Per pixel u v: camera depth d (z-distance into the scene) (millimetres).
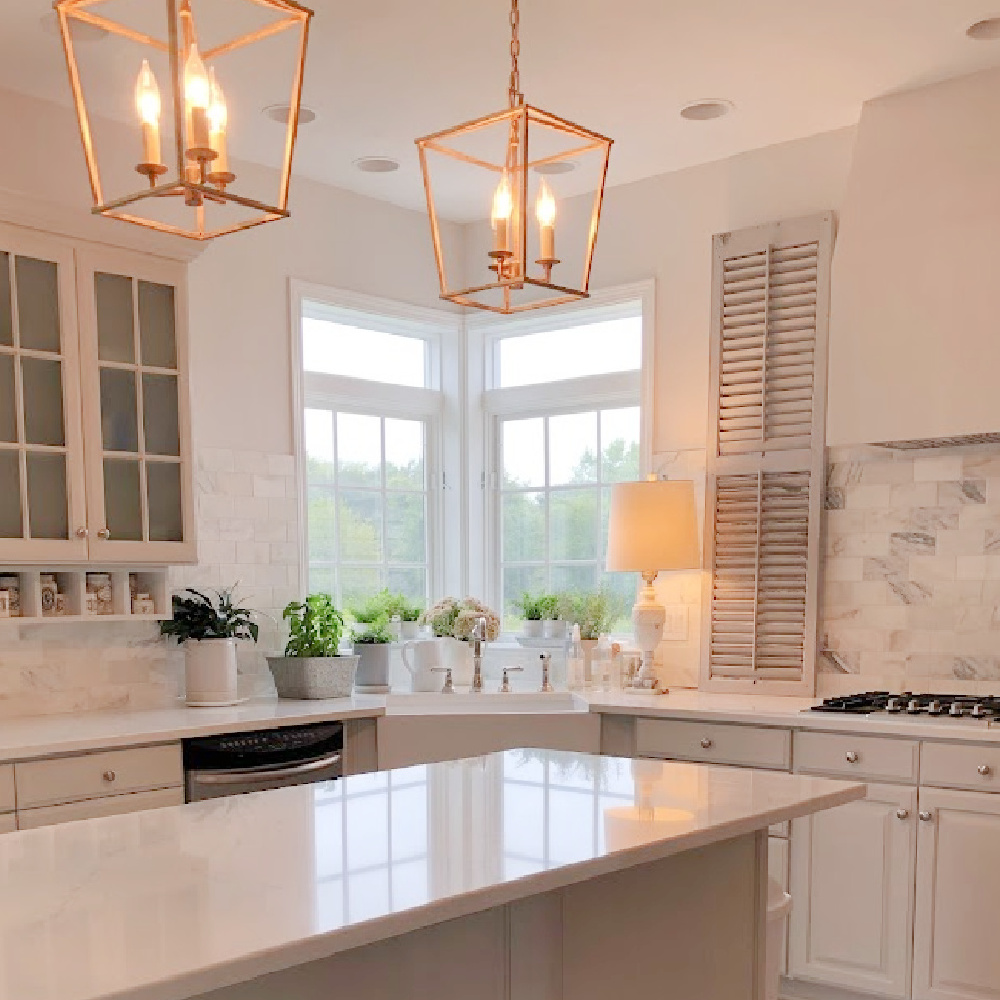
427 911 1385
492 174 4410
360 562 4762
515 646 4723
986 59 3357
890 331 3428
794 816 1971
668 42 3256
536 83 3543
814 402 3893
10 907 1390
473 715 3768
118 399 3496
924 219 3414
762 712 3439
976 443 3523
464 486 5070
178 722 3309
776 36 3213
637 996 1944
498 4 3002
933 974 3117
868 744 3236
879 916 3213
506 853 1633
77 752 2961
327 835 1760
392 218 4781
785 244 3992
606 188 4582
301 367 4387
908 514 3758
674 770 2326
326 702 3836
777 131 3975
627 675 4246
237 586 4121
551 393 4879
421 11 3047
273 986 1466
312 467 4602
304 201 4434
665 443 4375
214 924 1312
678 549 3982
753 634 3965
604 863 1613
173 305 3656
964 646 3643
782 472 3963
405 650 4301
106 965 1174
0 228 3203
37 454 3301
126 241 3488
